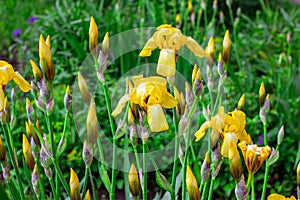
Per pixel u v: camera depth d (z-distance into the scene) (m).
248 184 1.24
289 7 4.02
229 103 2.50
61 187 2.30
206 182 1.31
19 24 4.04
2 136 2.51
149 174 2.43
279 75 2.69
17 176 1.37
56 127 2.50
